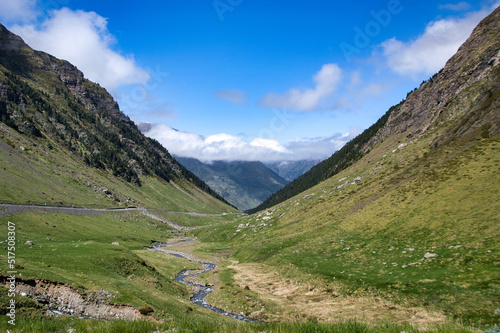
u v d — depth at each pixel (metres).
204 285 64.69
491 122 82.44
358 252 59.88
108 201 178.38
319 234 80.94
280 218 132.00
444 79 144.88
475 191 58.91
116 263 50.09
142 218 179.62
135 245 111.75
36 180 136.25
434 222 56.56
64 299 30.62
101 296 34.34
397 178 90.75
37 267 35.38
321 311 41.88
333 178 162.38
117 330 14.59
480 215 50.94
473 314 30.08
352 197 100.50
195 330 14.97
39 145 189.62
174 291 53.47
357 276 50.25
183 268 80.31
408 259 49.00
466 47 143.12
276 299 50.62
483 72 112.12
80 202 146.00
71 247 53.81
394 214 69.06
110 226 129.25
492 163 65.38
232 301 50.78
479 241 44.44
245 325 15.58
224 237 140.50
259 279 65.25
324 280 53.09
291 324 15.40
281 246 85.06
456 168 73.00
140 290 41.41
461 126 93.56
